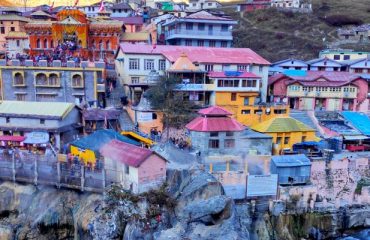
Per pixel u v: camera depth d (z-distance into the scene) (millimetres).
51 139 62906
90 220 47938
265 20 148125
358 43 130500
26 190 53969
